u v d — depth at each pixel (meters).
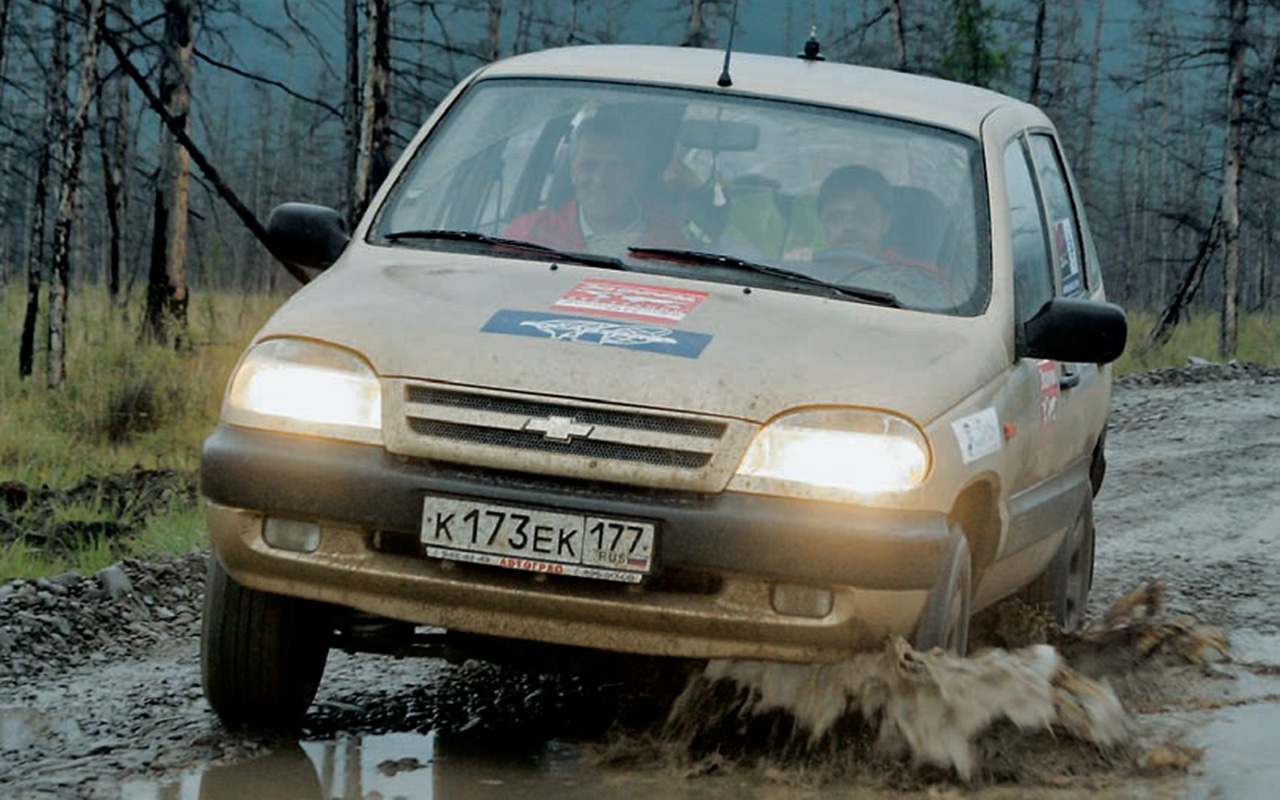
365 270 11.24
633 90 12.45
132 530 19.84
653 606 9.56
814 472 9.61
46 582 14.95
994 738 10.12
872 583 9.52
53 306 37.12
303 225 11.91
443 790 9.45
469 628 9.79
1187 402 35.75
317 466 9.74
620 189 11.82
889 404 9.86
